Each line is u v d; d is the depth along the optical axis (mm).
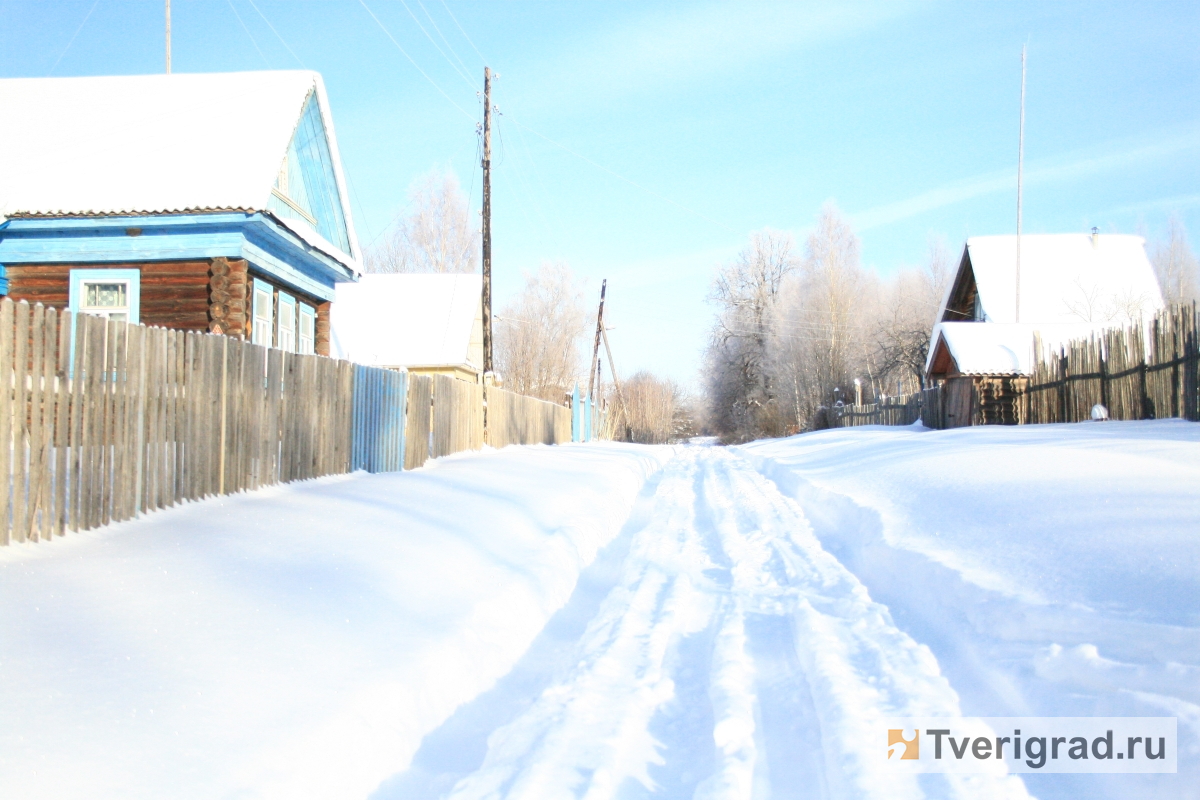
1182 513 5973
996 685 4453
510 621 5625
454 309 30703
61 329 5246
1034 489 7906
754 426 63312
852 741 3672
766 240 63531
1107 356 17531
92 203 12547
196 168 13195
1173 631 4020
